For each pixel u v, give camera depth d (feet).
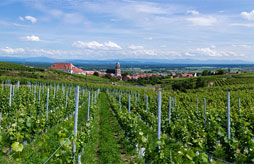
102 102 109.29
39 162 22.89
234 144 27.17
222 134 29.07
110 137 39.22
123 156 31.96
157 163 23.30
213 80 284.61
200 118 49.06
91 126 37.58
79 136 26.71
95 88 179.52
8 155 24.16
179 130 36.35
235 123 39.73
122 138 39.27
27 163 23.08
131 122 37.47
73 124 26.07
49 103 63.21
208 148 30.01
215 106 71.41
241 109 53.47
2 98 57.88
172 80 334.65
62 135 23.49
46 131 39.09
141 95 106.42
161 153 22.62
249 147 26.89
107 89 166.50
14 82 143.74
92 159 28.94
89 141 35.65
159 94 25.62
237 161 26.45
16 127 27.45
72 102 65.72
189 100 92.73
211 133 30.71
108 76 409.90
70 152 22.65
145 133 43.83
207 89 164.76
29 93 72.69
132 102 80.94
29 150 26.78
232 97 95.76
